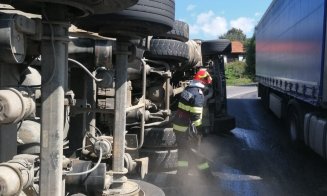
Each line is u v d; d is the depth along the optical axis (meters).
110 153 4.82
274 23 15.72
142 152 7.63
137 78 6.95
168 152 7.66
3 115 2.57
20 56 2.71
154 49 7.96
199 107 7.51
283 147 11.31
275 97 15.70
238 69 58.41
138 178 6.20
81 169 3.93
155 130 7.65
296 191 7.37
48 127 2.88
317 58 8.67
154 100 7.95
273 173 8.56
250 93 33.09
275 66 15.27
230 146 11.30
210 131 12.48
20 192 2.63
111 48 4.74
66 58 2.94
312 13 9.15
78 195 4.25
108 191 4.61
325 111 9.02
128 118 6.44
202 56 13.13
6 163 2.69
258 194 7.10
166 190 6.91
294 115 11.09
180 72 10.25
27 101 2.80
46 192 2.90
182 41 8.64
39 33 2.84
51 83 2.87
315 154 10.47
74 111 4.77
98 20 4.12
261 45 20.80
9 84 3.27
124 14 4.07
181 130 7.53
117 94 4.73
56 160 2.89
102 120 5.84
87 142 4.94
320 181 8.03
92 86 5.43
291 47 11.70
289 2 12.15
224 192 7.12
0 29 2.54
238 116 18.23
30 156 3.24
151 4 4.14
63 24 2.87
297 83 10.73
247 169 8.84
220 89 13.15
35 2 2.95
